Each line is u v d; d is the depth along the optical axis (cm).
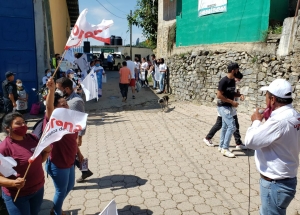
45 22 1016
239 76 528
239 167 496
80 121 273
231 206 373
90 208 375
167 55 1402
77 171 490
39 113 945
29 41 986
